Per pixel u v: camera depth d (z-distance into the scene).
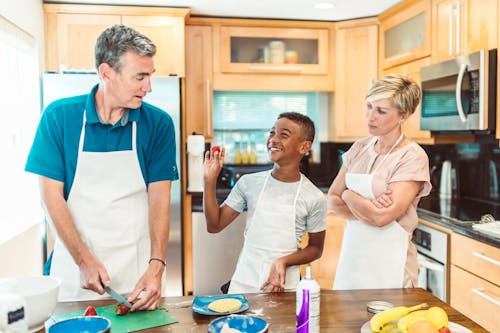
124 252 1.58
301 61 3.82
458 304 2.43
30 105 3.01
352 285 1.82
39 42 3.10
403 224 1.77
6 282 1.16
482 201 3.16
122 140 1.54
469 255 2.33
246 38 3.73
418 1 3.06
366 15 3.66
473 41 2.50
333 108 4.00
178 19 3.39
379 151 1.81
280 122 1.67
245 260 1.70
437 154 3.59
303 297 1.12
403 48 3.29
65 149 1.50
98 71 1.41
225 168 4.00
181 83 3.40
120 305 1.28
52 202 1.47
